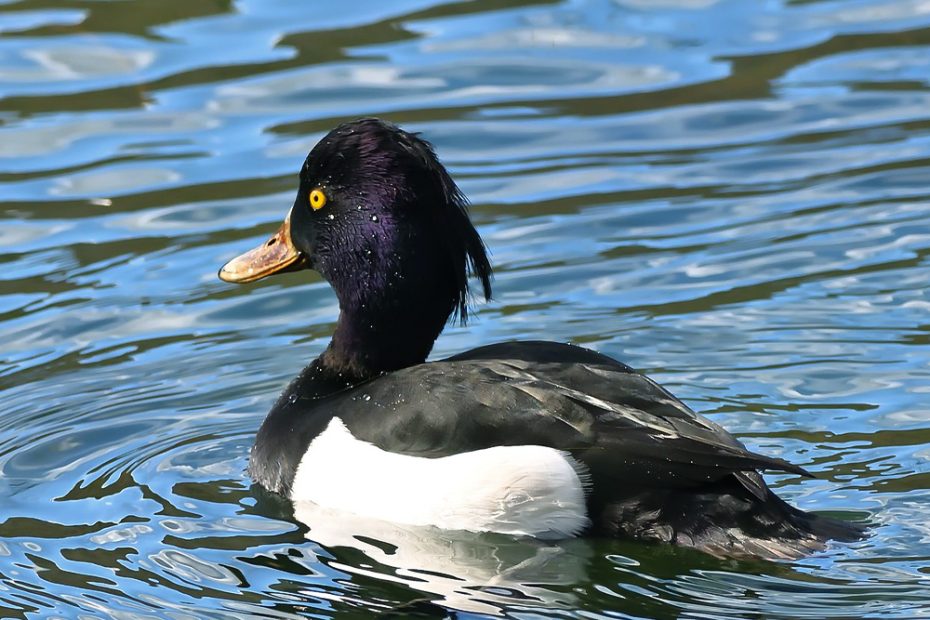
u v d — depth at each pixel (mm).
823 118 14898
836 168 14062
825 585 8094
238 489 9664
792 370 10875
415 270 9648
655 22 16656
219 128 14734
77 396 10969
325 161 9789
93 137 14664
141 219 13484
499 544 8789
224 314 12234
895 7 16906
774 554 8289
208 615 8172
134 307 12289
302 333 11906
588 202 13625
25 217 13539
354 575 8555
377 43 16188
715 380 10797
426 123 14812
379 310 9750
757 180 13930
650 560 8461
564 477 8586
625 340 11422
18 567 8719
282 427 9688
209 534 9070
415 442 8945
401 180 9586
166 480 9805
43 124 14852
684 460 8422
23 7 17109
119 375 11266
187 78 15523
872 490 9188
